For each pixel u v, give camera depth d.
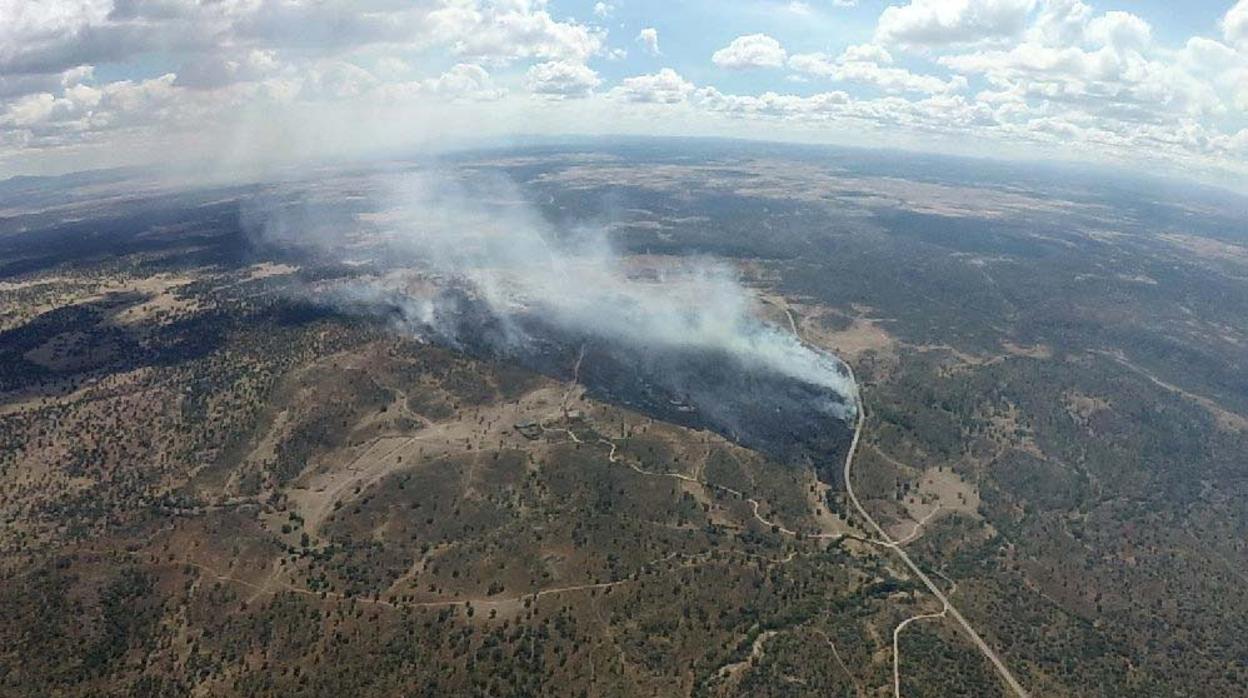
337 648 164.62
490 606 177.38
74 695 152.88
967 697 157.38
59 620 169.75
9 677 155.75
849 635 173.88
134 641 166.75
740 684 156.88
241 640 167.25
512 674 157.88
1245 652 179.88
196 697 153.12
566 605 177.88
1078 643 179.88
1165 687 166.62
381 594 181.50
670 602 180.12
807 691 155.88
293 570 189.88
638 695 154.00
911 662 166.12
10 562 190.12
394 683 156.00
